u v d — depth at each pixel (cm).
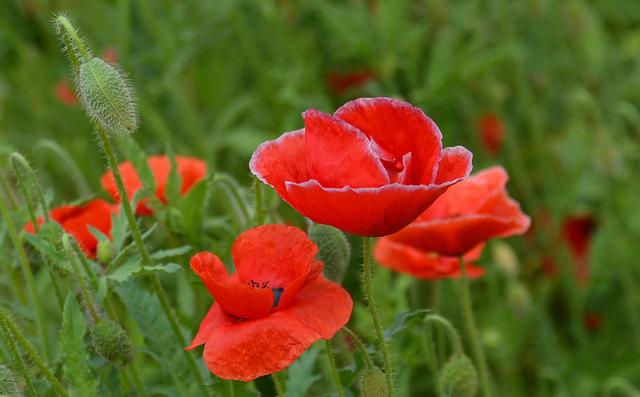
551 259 674
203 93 771
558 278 672
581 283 655
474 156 734
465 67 668
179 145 682
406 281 478
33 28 732
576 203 709
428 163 280
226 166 745
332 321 289
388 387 316
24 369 322
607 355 635
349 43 704
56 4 724
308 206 277
